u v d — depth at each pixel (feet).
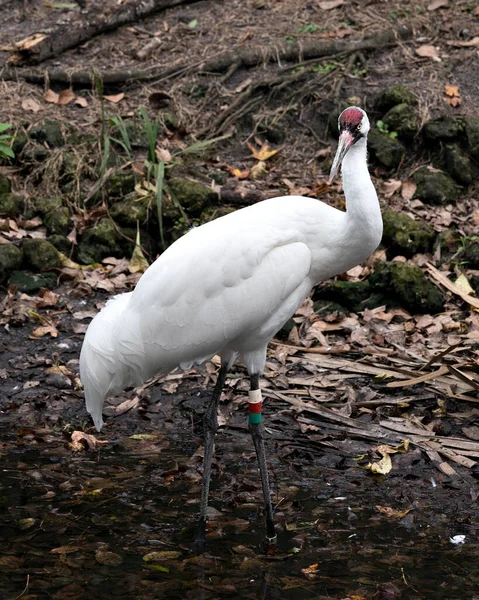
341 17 44.11
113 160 36.68
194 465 24.18
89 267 33.24
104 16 42.70
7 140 36.65
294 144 38.63
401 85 38.73
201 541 20.70
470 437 24.71
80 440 25.11
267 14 44.73
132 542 20.62
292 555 20.10
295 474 23.80
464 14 44.16
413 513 21.77
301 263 21.57
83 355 22.08
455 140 36.91
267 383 27.66
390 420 25.70
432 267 32.01
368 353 28.55
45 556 19.98
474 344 28.58
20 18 44.57
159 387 27.94
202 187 34.99
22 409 26.86
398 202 35.55
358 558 19.92
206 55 41.70
